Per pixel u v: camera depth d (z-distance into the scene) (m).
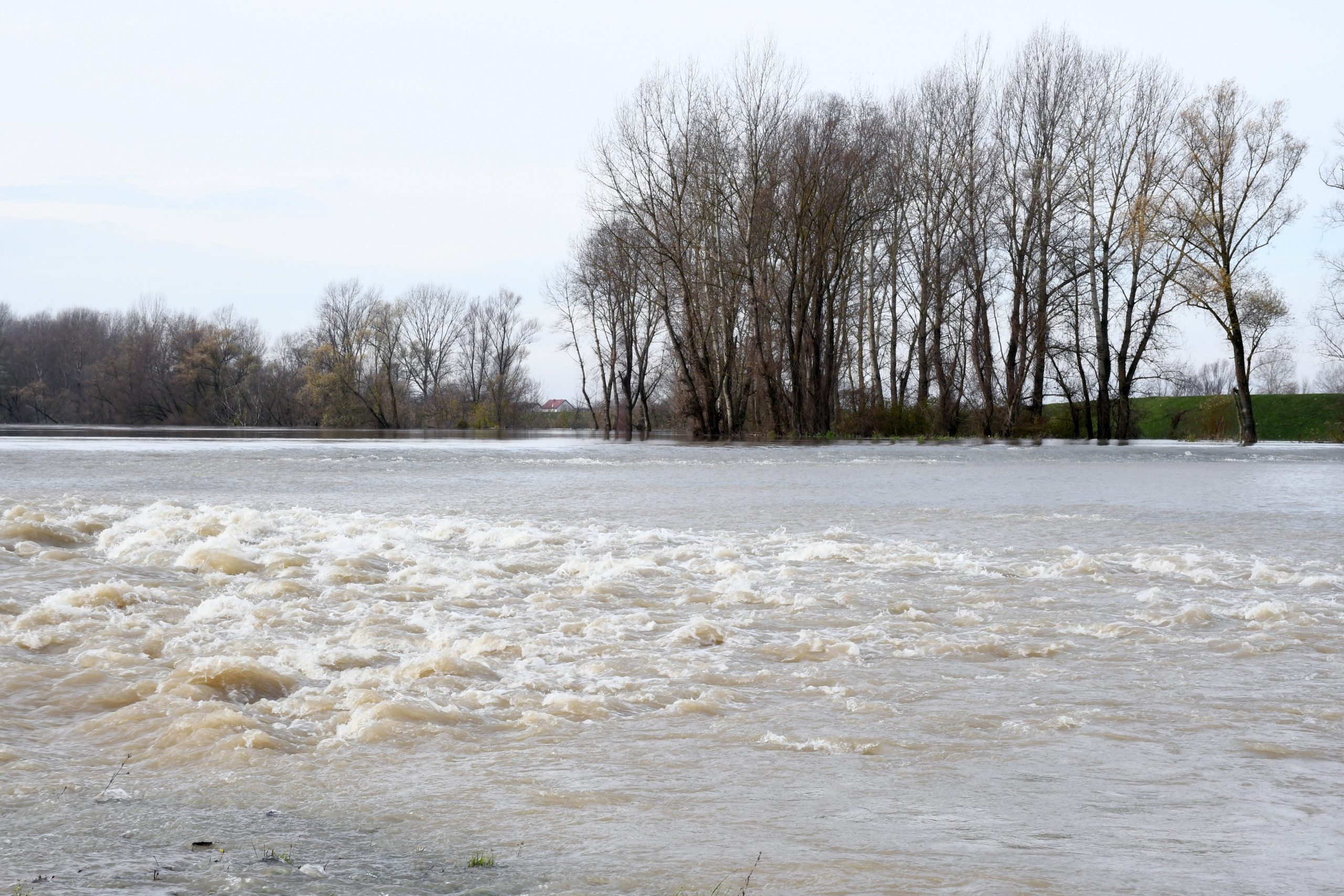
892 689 6.38
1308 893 3.41
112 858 3.69
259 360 99.56
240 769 4.80
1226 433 58.06
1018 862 3.69
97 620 7.79
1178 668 6.95
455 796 4.45
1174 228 46.78
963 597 9.52
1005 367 55.28
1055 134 53.47
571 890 3.42
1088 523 15.71
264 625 7.90
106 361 102.62
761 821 4.12
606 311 84.31
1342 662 7.14
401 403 99.31
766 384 53.75
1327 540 13.71
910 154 54.72
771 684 6.52
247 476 23.88
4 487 19.83
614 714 5.83
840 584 10.10
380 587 9.50
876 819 4.17
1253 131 45.00
